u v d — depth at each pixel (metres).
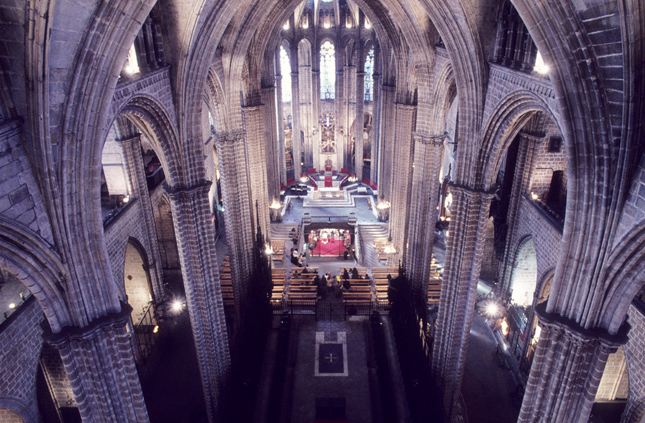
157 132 16.59
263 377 25.30
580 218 11.00
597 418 21.53
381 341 27.42
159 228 34.84
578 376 12.30
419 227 28.86
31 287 10.81
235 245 28.16
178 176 17.88
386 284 33.41
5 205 9.34
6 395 16.97
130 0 10.30
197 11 15.73
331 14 49.94
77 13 9.62
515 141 26.20
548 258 22.77
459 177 18.95
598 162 10.30
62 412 21.66
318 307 31.44
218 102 24.86
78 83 10.24
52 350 20.22
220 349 21.67
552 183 26.31
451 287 20.52
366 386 24.62
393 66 39.12
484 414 22.59
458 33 16.77
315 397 23.91
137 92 14.12
